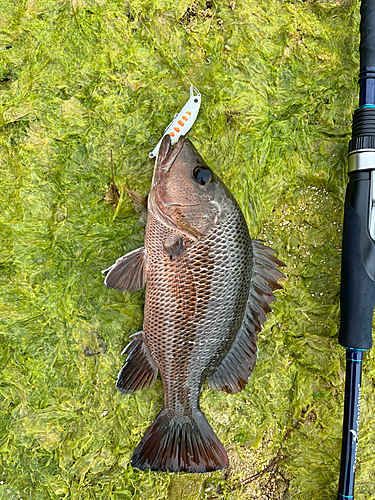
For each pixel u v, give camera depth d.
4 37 0.32
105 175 0.32
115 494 0.32
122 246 0.33
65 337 0.32
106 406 0.33
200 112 0.33
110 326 0.33
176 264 0.28
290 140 0.35
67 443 0.32
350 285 0.31
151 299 0.29
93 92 0.32
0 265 0.31
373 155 0.30
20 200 0.31
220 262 0.28
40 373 0.32
